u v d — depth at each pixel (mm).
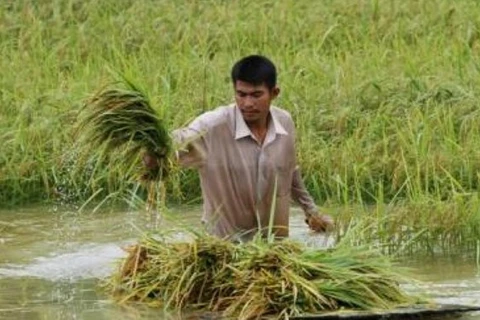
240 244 12141
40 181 17578
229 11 24078
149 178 12719
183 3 25016
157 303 12133
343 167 16859
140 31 23375
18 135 18141
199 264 12047
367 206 16141
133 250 12633
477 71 19938
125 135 12492
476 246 14242
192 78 20172
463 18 23031
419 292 12406
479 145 17047
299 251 12070
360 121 18094
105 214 16453
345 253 12070
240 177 12977
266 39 22578
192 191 17203
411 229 14305
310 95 19141
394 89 19234
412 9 23953
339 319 11383
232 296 11852
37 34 22969
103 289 12734
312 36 22641
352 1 24047
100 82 19391
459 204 14492
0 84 20641
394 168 16781
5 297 12578
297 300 11547
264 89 12820
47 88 20391
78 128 12609
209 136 12859
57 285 13031
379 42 22391
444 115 18016
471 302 12055
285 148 13117
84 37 23000
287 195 13234
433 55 21016
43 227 15820
